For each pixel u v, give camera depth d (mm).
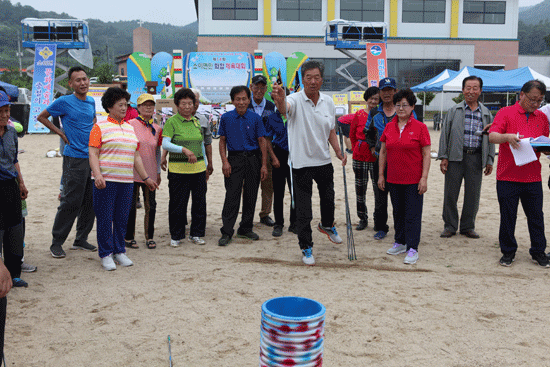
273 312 2041
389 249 5160
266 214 6516
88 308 3664
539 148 4484
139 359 2893
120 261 4734
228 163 5520
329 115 4672
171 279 4320
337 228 6336
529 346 3041
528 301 3781
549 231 6012
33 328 3316
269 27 33125
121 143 4508
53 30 25000
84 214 5184
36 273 4473
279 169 5844
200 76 20234
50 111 4750
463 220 5820
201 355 2939
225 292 3990
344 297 3869
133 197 5281
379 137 5582
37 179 10289
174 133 5270
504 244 4715
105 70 66812
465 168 5629
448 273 4484
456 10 34219
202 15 32875
